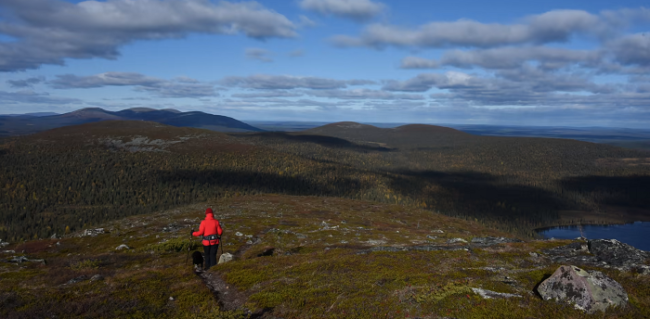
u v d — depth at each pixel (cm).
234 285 1517
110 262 2358
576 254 1720
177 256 2592
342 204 16588
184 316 1170
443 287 1280
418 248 2216
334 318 1110
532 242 2130
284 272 1659
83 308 1172
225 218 6269
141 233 4544
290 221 5919
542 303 1102
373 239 3928
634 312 1004
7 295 1256
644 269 1345
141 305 1230
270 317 1154
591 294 1053
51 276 1695
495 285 1294
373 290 1323
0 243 3869
